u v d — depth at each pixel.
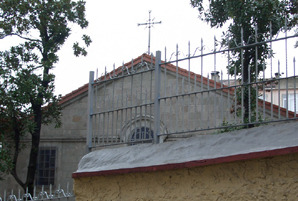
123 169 5.60
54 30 15.23
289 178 4.23
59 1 15.21
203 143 5.16
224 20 12.69
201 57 5.40
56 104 16.03
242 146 4.70
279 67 4.73
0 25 14.70
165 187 5.20
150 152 5.67
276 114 8.52
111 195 5.77
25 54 14.74
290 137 4.37
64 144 18.06
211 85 8.48
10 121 14.91
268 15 10.41
